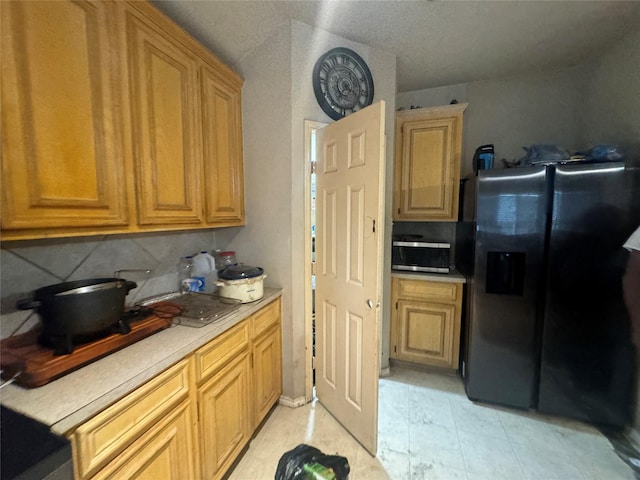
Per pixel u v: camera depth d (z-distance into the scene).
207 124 1.50
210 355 1.19
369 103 2.00
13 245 0.98
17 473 0.55
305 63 1.75
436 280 2.24
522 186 1.76
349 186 1.55
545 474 1.42
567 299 1.71
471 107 2.62
